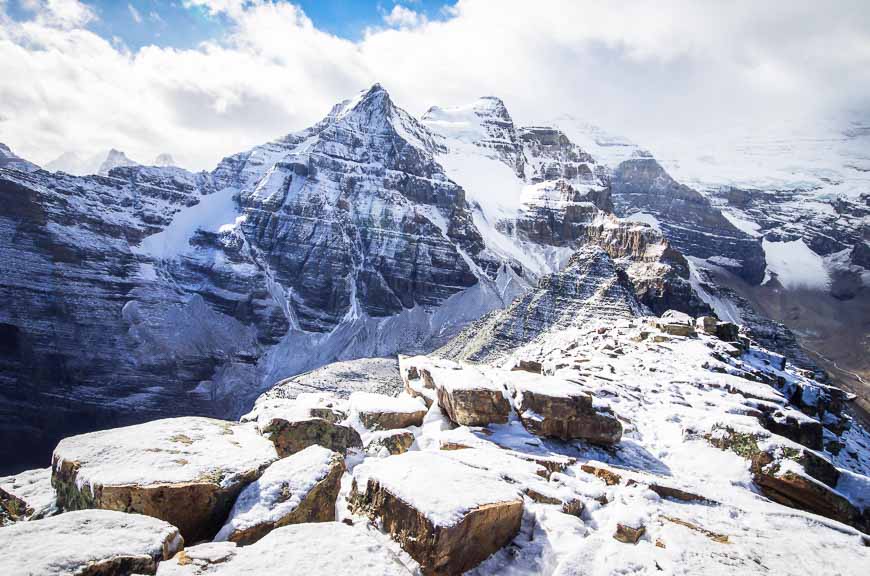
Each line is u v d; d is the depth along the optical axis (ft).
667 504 38.63
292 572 22.59
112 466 30.04
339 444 44.68
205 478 29.84
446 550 27.53
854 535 36.68
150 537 23.80
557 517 33.47
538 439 50.37
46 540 22.04
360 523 30.68
